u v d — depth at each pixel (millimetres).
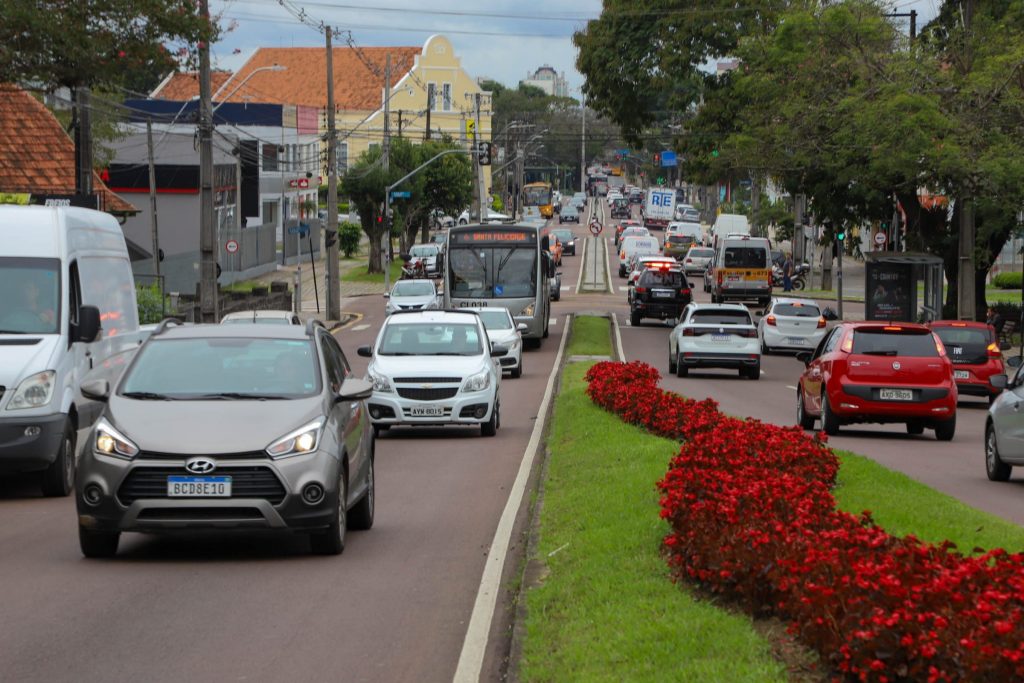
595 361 36250
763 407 25500
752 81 43500
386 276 67188
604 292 74000
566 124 187625
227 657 7555
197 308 44281
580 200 165375
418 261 74062
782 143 42281
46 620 8422
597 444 16391
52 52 23594
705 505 8125
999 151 35375
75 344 15539
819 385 21062
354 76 117625
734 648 6445
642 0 53500
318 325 12070
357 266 87500
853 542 6828
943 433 20656
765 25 52156
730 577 7316
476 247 42156
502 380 32312
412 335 21719
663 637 6746
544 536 10820
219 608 8789
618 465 14148
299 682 7059
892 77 38719
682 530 8359
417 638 8039
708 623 6945
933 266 43875
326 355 11695
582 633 7195
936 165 36344
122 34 24297
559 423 20281
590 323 49906
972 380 29016
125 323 18266
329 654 7645
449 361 20828
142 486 10047
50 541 11578
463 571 10133
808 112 41156
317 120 97438
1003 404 15516
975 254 40375
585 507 11570
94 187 42156
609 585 8219
